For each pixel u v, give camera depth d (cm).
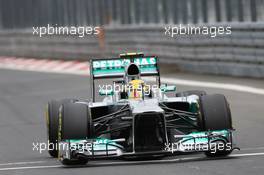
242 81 6550
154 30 8631
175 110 3366
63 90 7006
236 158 3181
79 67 9681
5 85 7988
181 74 7656
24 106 6041
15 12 14238
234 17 7925
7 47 13288
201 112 3195
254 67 6662
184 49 7888
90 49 10538
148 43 8831
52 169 3175
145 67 3666
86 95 6456
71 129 3145
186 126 3309
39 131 4638
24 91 7231
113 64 3684
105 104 3422
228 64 7081
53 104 3553
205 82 6738
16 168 3297
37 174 3061
